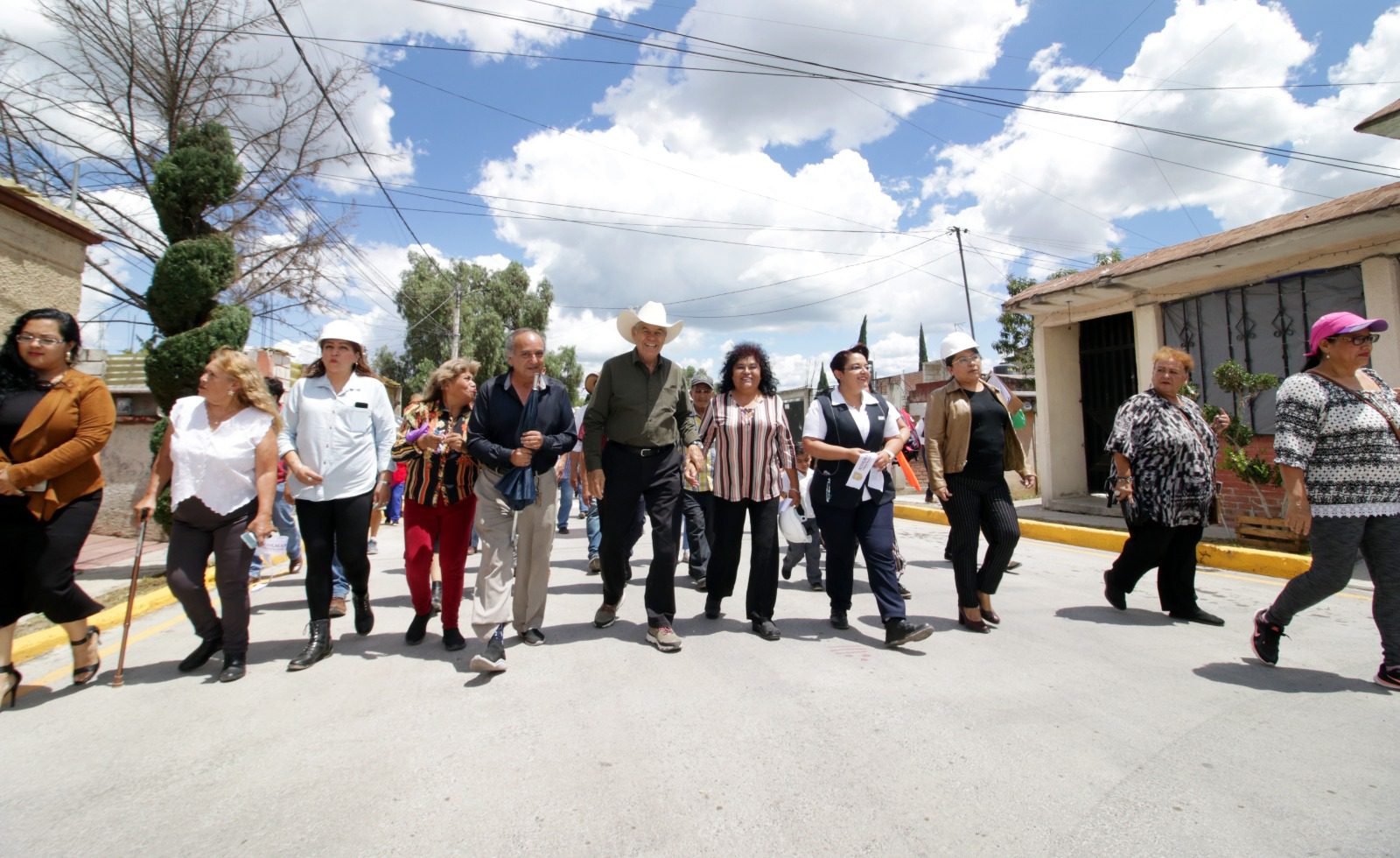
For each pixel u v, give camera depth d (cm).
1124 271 918
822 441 448
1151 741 290
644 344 417
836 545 455
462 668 394
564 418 419
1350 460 354
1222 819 231
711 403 460
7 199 655
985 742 289
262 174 1252
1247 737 293
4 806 248
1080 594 571
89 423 357
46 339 355
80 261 754
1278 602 379
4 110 1045
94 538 1003
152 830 232
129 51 1074
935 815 235
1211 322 912
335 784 262
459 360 462
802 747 287
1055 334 1162
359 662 407
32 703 348
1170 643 430
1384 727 302
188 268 750
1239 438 782
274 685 371
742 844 220
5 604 345
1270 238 755
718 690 352
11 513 345
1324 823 228
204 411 386
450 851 218
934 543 905
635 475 428
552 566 741
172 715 331
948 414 457
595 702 337
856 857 213
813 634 455
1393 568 346
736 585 632
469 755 283
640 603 555
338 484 415
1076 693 344
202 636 396
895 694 343
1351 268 769
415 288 3572
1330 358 370
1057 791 251
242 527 384
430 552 439
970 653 410
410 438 433
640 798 248
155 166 793
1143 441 477
